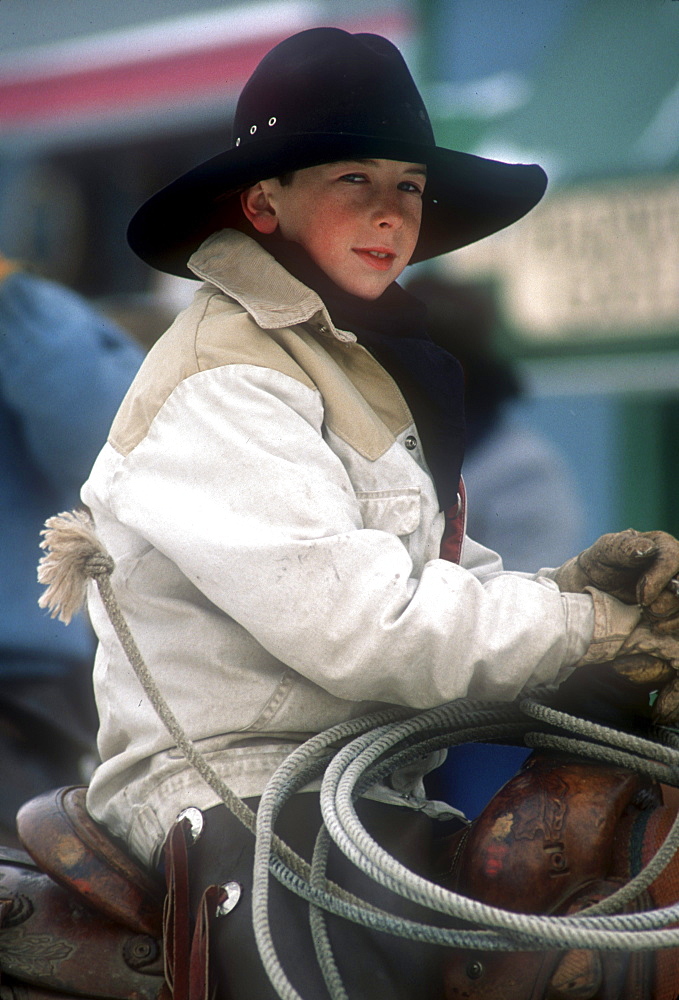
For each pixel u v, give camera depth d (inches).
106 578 243.8
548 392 810.2
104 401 492.4
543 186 346.6
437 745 272.8
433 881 262.1
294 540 251.9
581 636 261.3
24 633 477.4
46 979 258.2
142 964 256.2
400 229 296.8
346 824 233.8
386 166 295.1
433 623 250.4
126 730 274.5
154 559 273.6
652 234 766.5
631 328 777.6
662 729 269.6
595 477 884.0
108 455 277.7
